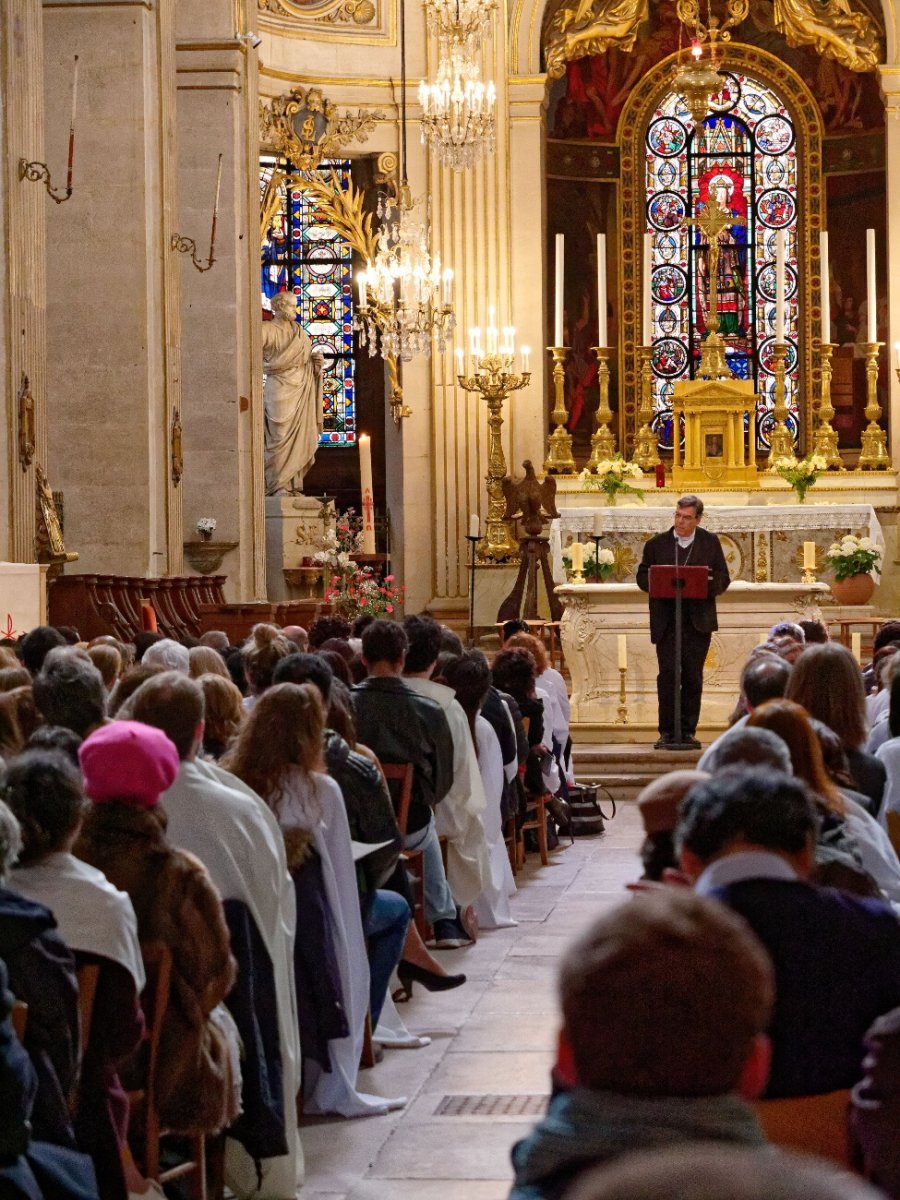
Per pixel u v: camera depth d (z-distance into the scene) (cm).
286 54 3147
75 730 720
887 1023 360
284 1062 657
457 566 3203
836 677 748
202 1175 613
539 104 3234
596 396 3409
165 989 574
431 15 2619
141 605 1877
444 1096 804
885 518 3131
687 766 1873
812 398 3419
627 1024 247
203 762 672
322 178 3247
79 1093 532
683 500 1819
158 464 2178
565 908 1313
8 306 1691
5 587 1477
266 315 3294
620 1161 187
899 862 706
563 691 1672
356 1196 661
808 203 3425
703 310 3447
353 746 862
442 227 3219
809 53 3416
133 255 2123
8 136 1698
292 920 681
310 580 2967
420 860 1099
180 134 2530
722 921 255
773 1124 425
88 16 2122
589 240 3416
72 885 532
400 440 3228
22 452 1706
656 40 3434
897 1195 352
